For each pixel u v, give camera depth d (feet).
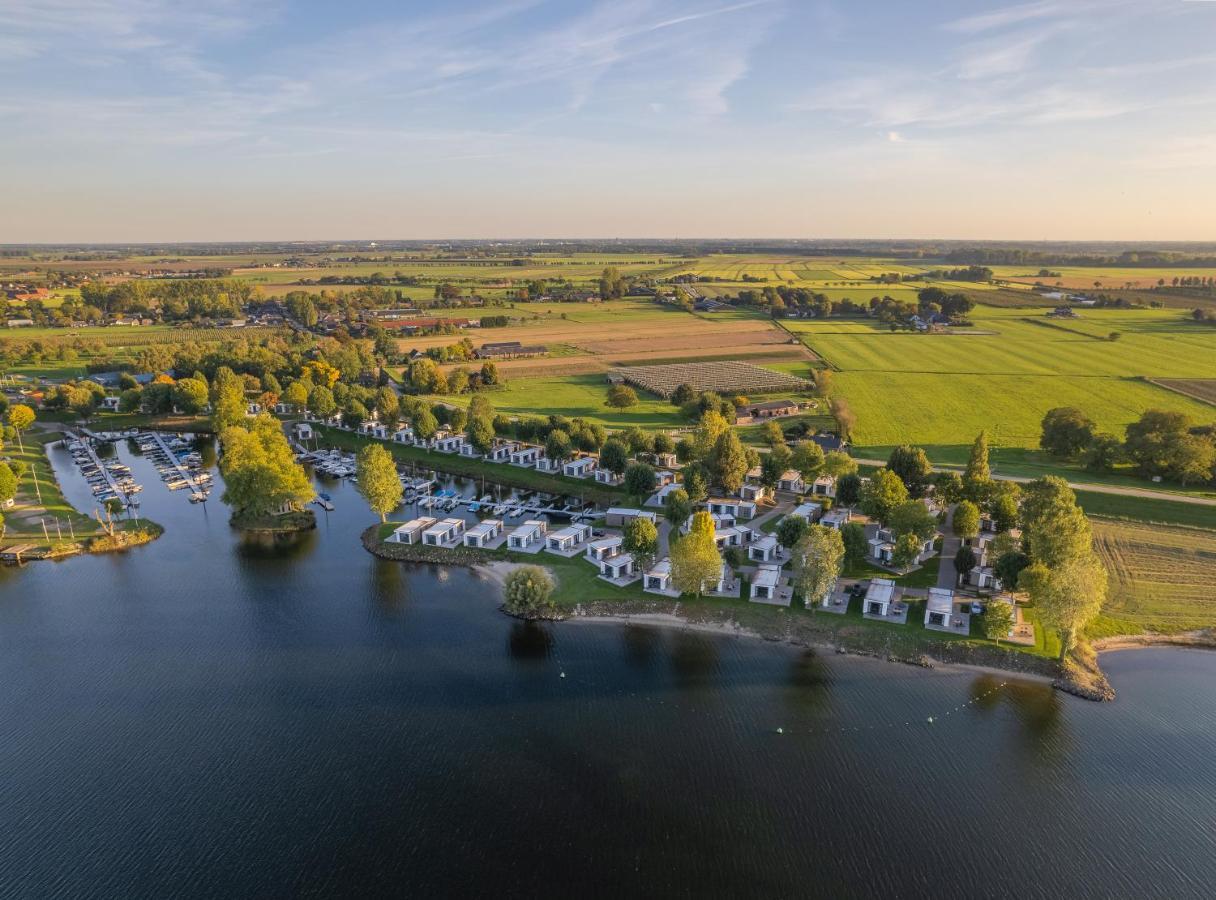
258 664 358.84
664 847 247.70
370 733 306.96
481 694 333.83
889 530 471.21
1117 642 366.22
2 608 415.23
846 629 375.86
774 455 579.89
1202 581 412.57
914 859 243.40
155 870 238.68
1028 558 380.99
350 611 411.75
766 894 229.45
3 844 249.34
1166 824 257.75
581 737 304.30
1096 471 594.24
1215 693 327.88
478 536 488.85
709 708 323.37
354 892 230.07
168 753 295.28
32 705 326.65
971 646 358.02
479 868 239.09
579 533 489.26
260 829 255.70
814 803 267.59
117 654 368.07
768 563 450.71
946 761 289.94
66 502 585.63
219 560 482.28
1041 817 261.03
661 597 413.18
